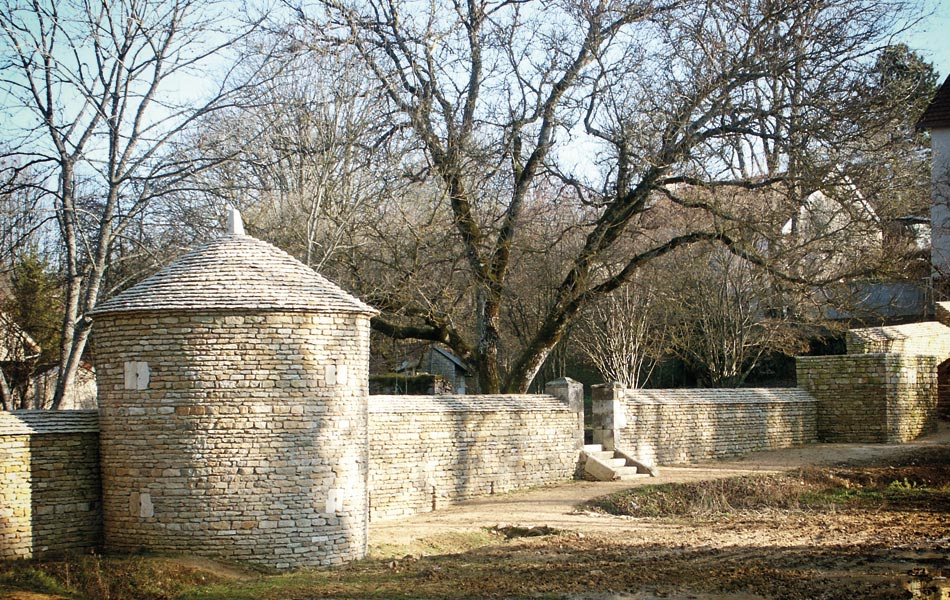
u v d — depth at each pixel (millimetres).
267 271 17016
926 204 33750
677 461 28219
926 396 32438
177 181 24703
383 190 27531
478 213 30797
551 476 25594
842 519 20297
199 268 16906
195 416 16188
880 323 39719
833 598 12930
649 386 44250
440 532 19422
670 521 20406
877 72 25672
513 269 33562
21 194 30062
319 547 16562
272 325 16500
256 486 16250
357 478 17250
